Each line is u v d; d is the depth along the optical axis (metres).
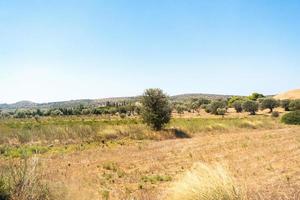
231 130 33.09
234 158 16.70
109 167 14.94
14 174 7.29
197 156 17.70
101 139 24.61
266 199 7.47
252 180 11.43
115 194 10.46
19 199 6.80
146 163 16.14
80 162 16.31
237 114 71.75
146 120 29.08
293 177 11.85
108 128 26.88
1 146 19.94
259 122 37.81
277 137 24.81
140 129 27.80
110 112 79.50
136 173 13.90
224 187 6.40
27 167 7.75
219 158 16.88
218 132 31.41
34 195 7.06
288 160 15.50
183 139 26.05
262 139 23.95
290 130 29.98
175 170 14.41
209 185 6.42
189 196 6.42
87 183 11.47
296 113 39.94
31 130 24.23
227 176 6.68
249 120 39.66
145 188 11.30
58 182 9.04
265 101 74.00
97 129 26.39
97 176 13.18
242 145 21.16
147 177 13.01
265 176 12.22
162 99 29.19
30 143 21.95
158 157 17.75
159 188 11.20
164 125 30.08
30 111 81.25
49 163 15.45
